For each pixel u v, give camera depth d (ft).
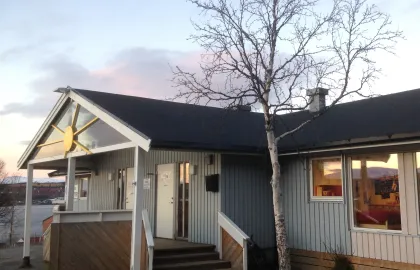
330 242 32.30
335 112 38.06
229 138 33.99
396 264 27.96
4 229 162.20
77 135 35.53
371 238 29.60
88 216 32.04
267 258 36.19
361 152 30.53
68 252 31.01
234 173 35.68
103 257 32.12
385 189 29.27
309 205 34.19
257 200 36.68
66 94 36.86
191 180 37.78
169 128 31.50
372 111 34.55
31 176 42.29
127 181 46.75
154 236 40.98
